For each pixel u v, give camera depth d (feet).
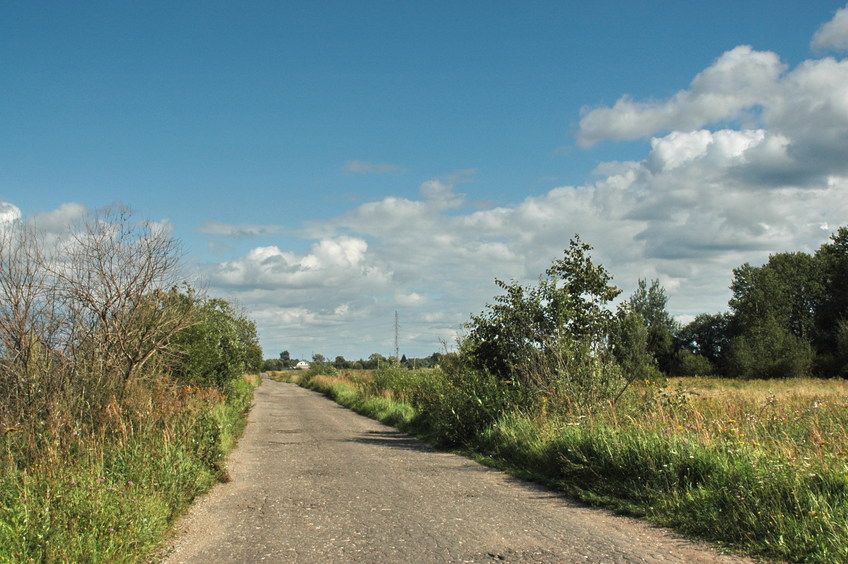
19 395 29.68
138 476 24.25
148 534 19.43
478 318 52.65
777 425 31.14
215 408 50.29
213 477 30.78
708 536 19.27
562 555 17.75
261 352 220.23
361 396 95.61
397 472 33.53
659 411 34.24
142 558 18.21
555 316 49.03
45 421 28.50
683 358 206.39
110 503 19.67
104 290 36.73
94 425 30.35
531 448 34.14
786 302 214.48
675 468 24.49
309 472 33.76
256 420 69.56
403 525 21.68
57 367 31.65
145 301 39.73
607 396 41.57
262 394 138.31
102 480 21.15
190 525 22.40
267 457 39.86
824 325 206.39
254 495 27.63
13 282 30.09
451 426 44.93
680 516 21.12
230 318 86.79
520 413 42.01
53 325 31.96
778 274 223.51
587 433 31.12
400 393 83.61
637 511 22.59
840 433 27.91
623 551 17.99
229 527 22.06
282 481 31.07
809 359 168.96
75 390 31.96
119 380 35.60
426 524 21.75
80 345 33.86
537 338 48.93
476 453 40.22
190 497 26.27
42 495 19.84
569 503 25.04
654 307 217.97
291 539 20.21
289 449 43.96
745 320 218.38
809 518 17.89
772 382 141.28
